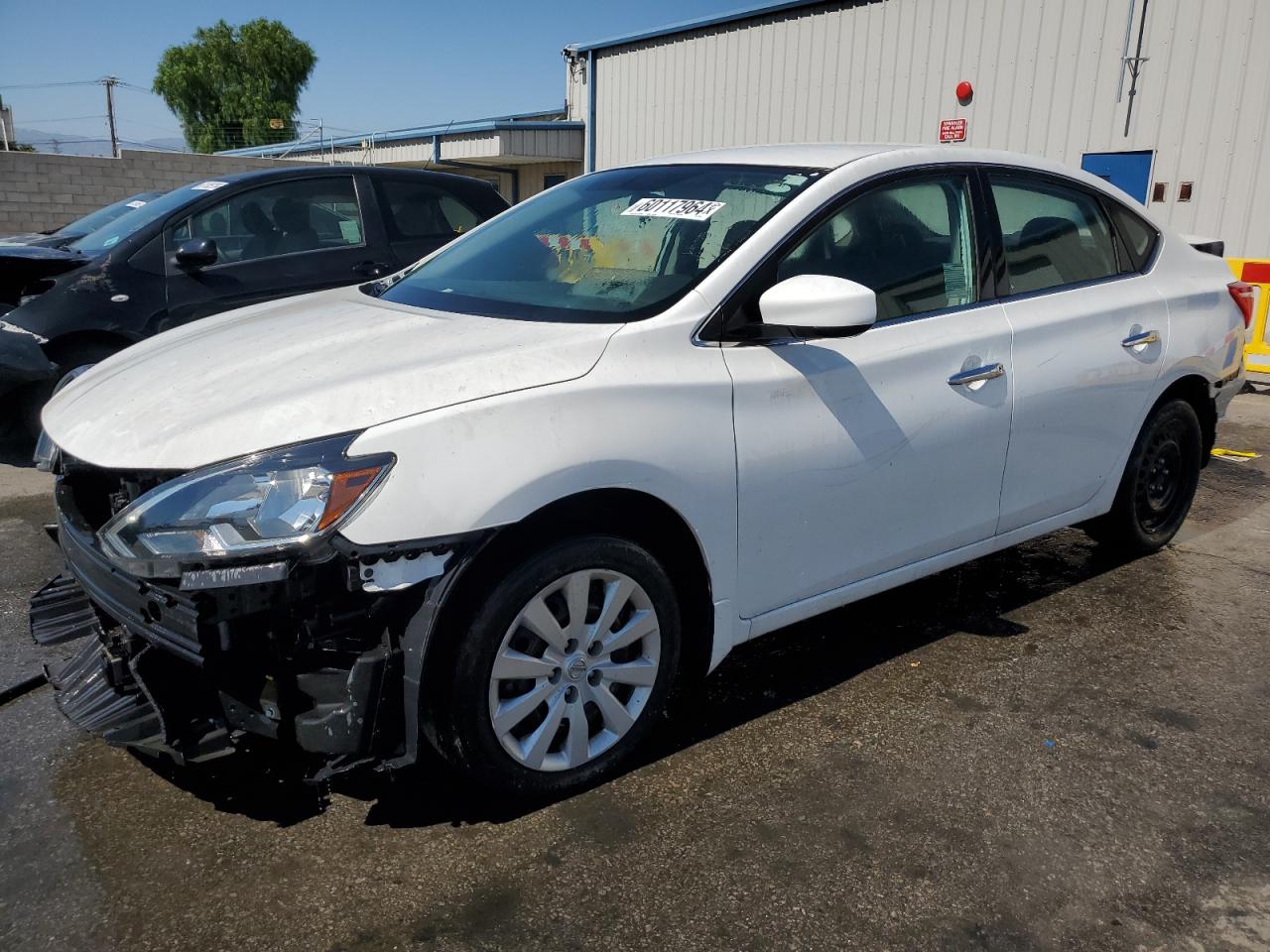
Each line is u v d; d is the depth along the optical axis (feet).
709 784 8.89
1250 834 8.21
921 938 7.03
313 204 20.67
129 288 18.35
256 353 8.91
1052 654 11.46
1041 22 36.94
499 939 7.01
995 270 11.12
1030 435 11.25
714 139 50.75
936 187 10.85
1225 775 9.05
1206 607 12.84
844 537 9.84
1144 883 7.61
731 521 8.90
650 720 9.02
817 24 44.65
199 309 19.02
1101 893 7.49
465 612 7.73
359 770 7.66
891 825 8.29
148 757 9.29
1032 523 11.86
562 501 8.03
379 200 21.39
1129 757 9.34
